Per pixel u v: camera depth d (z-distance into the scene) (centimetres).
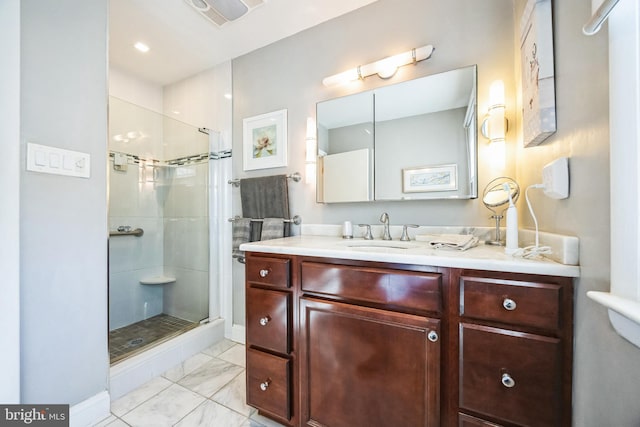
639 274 44
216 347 186
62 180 108
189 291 219
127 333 190
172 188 229
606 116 54
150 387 141
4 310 90
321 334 100
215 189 207
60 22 109
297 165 175
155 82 236
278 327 109
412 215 142
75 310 112
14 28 93
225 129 204
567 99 70
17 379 92
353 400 94
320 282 101
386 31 148
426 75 138
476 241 113
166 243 233
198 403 128
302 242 132
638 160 45
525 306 71
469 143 128
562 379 68
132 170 213
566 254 67
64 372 108
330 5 152
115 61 205
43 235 103
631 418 46
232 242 195
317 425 101
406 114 142
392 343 87
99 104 121
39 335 101
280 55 181
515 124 119
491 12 125
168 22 164
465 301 78
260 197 183
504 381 73
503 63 122
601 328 56
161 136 230
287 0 147
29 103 99
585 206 62
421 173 138
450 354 81
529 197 101
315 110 168
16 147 94
